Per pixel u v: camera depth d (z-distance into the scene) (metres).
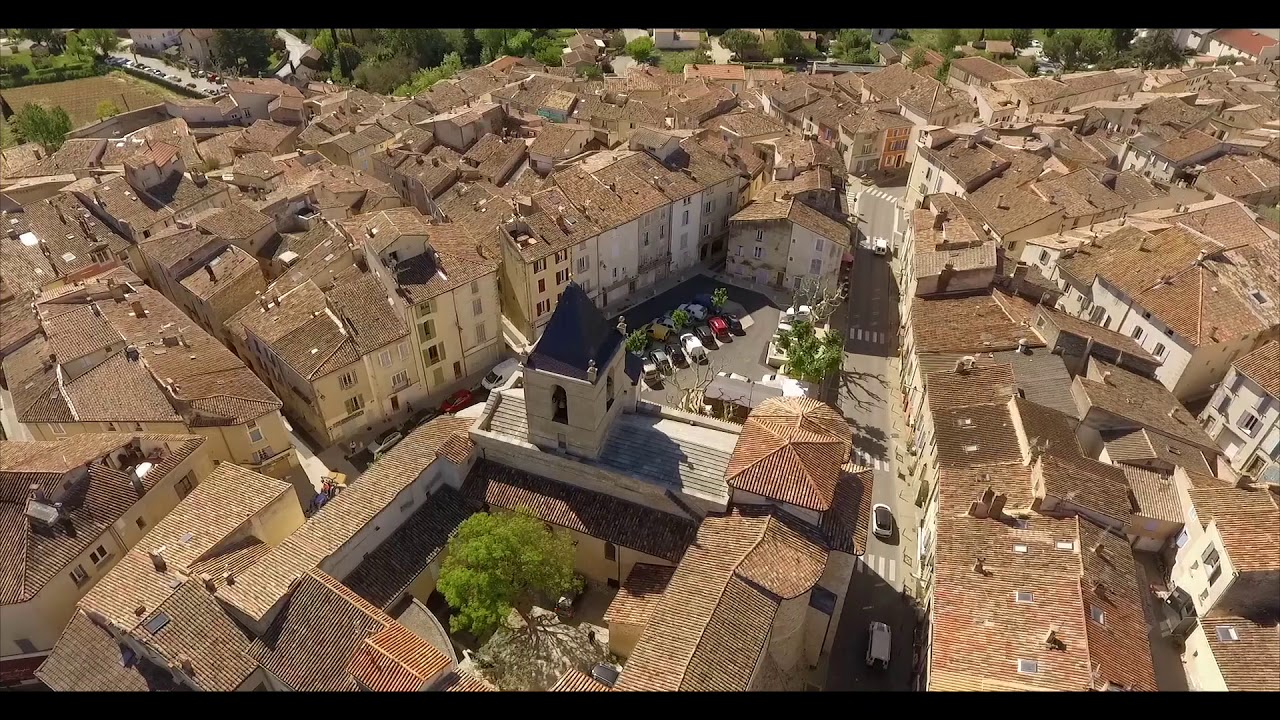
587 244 104.19
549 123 146.00
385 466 66.81
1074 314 101.00
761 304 113.25
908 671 63.47
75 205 111.94
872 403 94.38
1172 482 69.19
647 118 144.25
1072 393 78.19
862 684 62.62
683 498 61.72
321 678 53.56
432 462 65.94
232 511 63.25
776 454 59.00
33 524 60.59
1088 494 62.03
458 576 58.19
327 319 86.19
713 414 89.88
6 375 81.62
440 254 91.69
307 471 83.31
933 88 168.00
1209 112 153.75
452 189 121.38
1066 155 133.88
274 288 94.62
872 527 76.19
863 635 66.25
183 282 97.88
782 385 89.62
